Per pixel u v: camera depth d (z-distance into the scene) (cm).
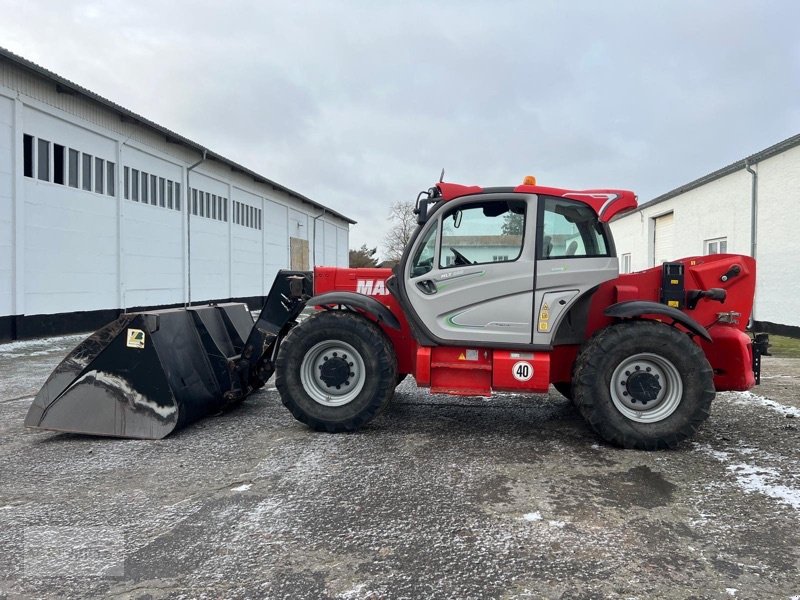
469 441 439
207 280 2083
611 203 443
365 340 454
